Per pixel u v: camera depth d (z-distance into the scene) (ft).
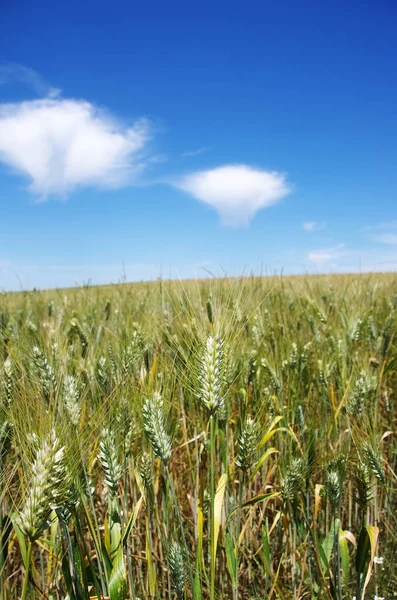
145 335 2.48
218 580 2.08
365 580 1.83
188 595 2.02
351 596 2.04
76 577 1.44
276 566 2.31
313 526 2.14
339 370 3.12
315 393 3.12
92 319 4.11
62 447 1.36
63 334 2.92
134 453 2.03
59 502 1.33
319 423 2.77
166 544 1.88
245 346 2.72
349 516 2.39
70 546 1.42
